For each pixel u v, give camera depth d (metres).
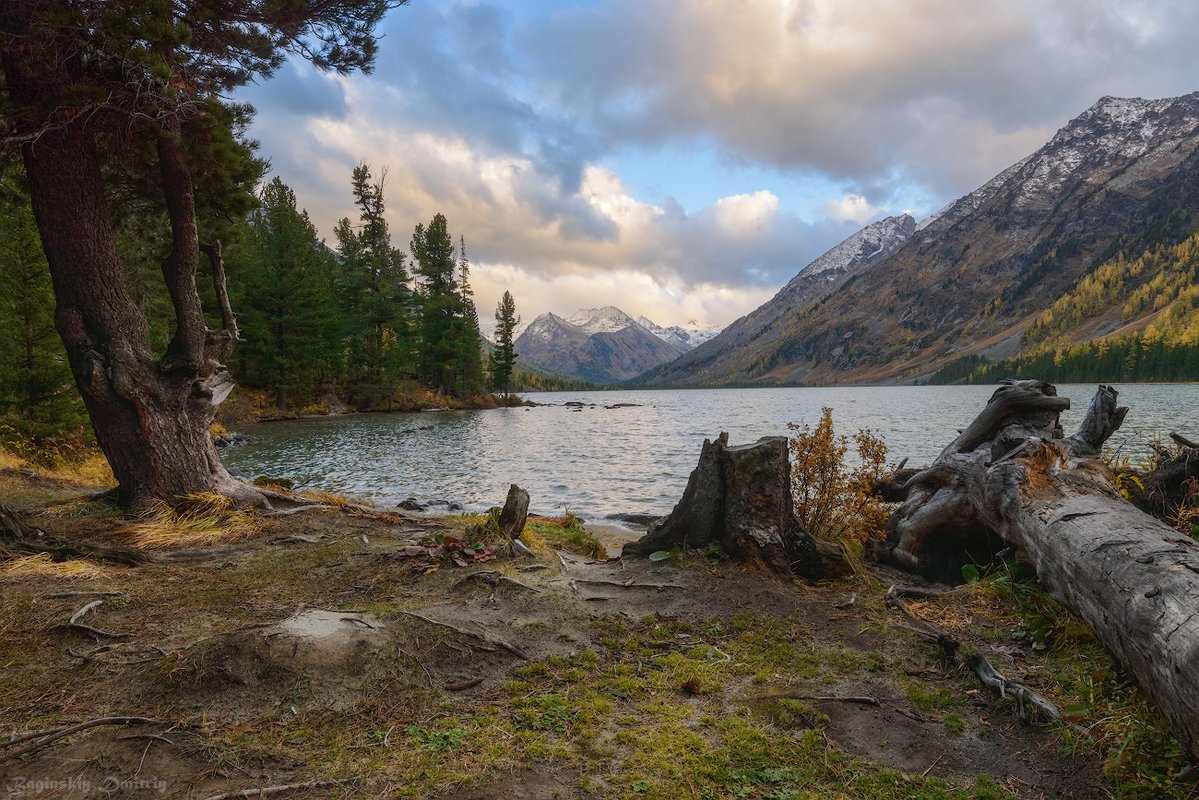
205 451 7.96
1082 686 3.53
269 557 6.13
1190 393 69.44
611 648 4.20
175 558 6.00
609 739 3.09
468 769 2.78
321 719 3.15
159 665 3.50
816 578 5.57
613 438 34.12
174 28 6.25
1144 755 2.85
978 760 2.96
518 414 60.69
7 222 15.41
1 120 6.31
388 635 3.93
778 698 3.52
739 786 2.73
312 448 26.69
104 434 7.39
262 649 3.57
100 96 6.38
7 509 5.82
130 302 7.59
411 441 30.61
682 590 5.11
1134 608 3.04
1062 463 5.10
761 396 140.38
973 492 5.88
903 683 3.72
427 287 70.81
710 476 5.87
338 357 53.84
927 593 5.30
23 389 15.82
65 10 5.86
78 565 5.34
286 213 46.62
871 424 40.06
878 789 2.73
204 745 2.87
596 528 11.88
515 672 3.80
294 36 8.35
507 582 5.07
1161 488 6.38
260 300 46.09
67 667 3.56
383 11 8.29
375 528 7.56
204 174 8.70
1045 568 4.34
